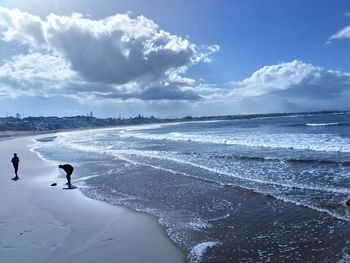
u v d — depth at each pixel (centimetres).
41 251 923
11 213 1283
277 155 2492
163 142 4566
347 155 2305
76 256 890
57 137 8275
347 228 998
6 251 924
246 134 4959
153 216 1225
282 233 1004
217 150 3081
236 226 1088
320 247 890
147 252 914
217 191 1544
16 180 1983
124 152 3409
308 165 2031
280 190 1480
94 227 1116
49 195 1578
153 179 1895
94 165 2558
